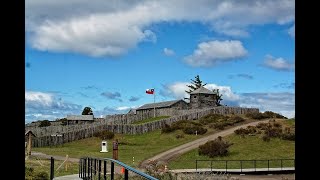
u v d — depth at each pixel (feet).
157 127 241.14
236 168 131.75
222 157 161.79
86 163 50.39
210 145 164.25
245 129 202.69
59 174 81.35
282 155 165.17
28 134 135.64
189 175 72.43
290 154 166.09
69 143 220.43
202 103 314.55
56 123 275.80
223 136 202.59
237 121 235.81
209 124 231.50
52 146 211.20
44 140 211.41
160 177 67.77
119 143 209.15
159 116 282.97
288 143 181.37
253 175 118.32
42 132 225.35
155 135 226.58
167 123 245.24
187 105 326.65
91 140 223.71
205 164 142.92
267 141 185.06
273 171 122.11
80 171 58.39
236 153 168.14
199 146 167.73
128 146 200.54
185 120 240.73
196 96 315.58
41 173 66.39
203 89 319.88
